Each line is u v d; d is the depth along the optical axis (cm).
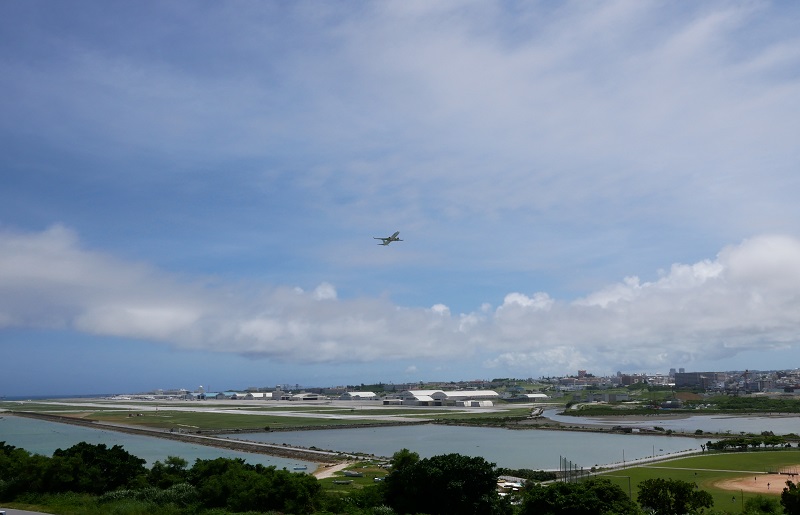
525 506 7169
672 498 8119
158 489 7719
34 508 6988
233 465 8394
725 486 10781
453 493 7481
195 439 19775
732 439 17750
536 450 16888
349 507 7569
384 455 15762
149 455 15912
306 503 7394
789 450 15812
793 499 7181
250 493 7312
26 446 17812
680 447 17625
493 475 7725
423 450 16875
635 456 15575
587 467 13375
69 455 8638
